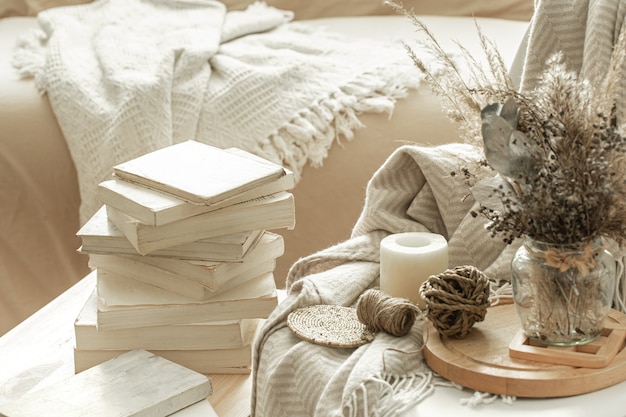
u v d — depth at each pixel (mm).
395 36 2941
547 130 1661
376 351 1725
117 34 2891
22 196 2654
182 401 1753
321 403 1697
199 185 1808
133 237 1803
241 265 1868
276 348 1802
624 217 1647
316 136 2598
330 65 2727
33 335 1998
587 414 1633
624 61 1821
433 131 2572
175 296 1868
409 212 1967
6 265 2664
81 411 1720
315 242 2609
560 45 1914
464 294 1727
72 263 2697
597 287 1672
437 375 1720
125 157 2625
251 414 1810
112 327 1856
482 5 3143
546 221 1644
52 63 2744
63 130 2666
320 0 3264
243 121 2631
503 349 1716
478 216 1918
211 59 2746
